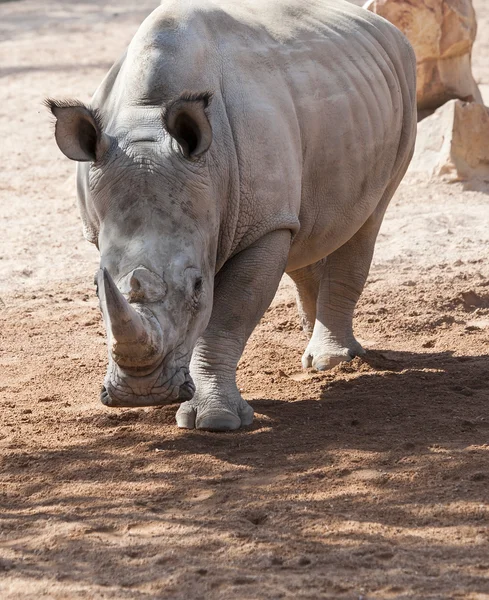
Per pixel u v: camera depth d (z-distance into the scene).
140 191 20.06
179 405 24.67
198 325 20.41
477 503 18.77
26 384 27.41
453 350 29.28
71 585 16.45
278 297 35.62
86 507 19.38
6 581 16.70
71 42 105.06
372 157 26.42
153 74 21.47
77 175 23.44
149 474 20.81
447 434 22.39
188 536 17.94
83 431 23.58
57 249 41.91
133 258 19.62
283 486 19.92
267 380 26.94
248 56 23.47
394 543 17.47
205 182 20.59
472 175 49.81
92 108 21.53
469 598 15.55
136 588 16.28
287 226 23.12
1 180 54.22
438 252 40.03
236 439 22.41
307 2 27.05
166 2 23.06
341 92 25.36
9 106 74.31
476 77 76.75
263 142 22.67
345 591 15.88
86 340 31.69
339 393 25.55
